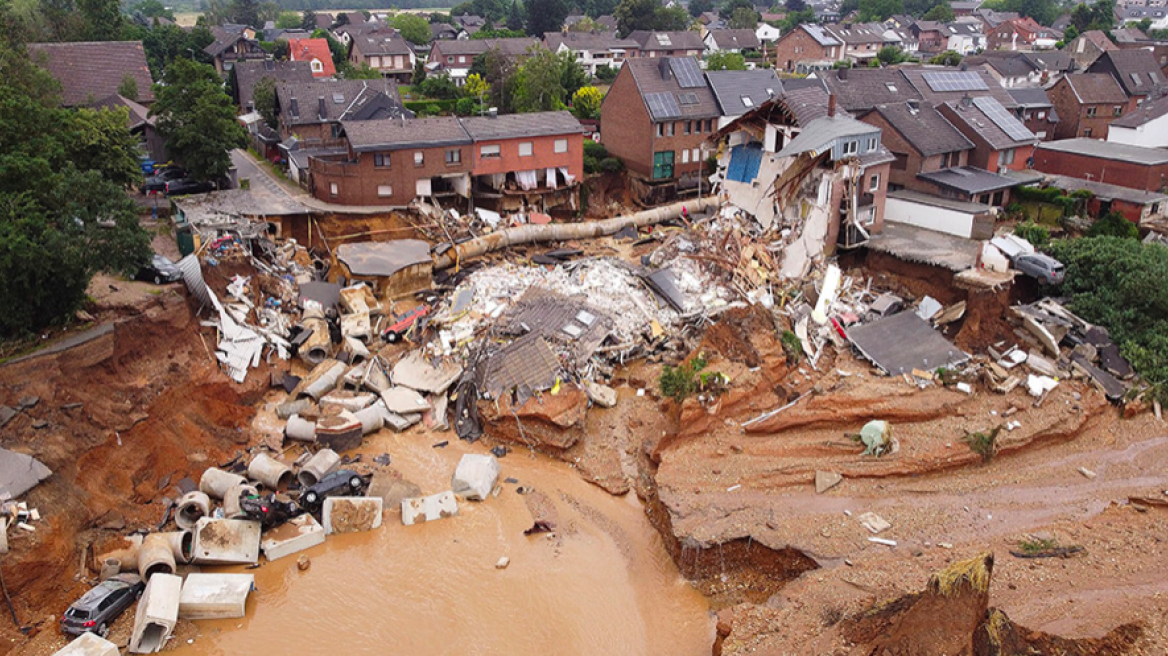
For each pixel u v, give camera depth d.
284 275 52.50
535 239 60.50
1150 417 38.59
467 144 63.09
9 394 32.03
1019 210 61.53
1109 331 42.53
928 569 27.08
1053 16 189.12
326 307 49.41
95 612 27.42
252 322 45.78
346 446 38.59
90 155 49.44
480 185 68.31
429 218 61.75
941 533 29.94
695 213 66.00
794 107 54.47
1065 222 59.09
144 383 36.88
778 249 53.72
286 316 48.00
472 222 62.41
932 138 62.12
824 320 45.44
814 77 76.94
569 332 44.47
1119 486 33.12
